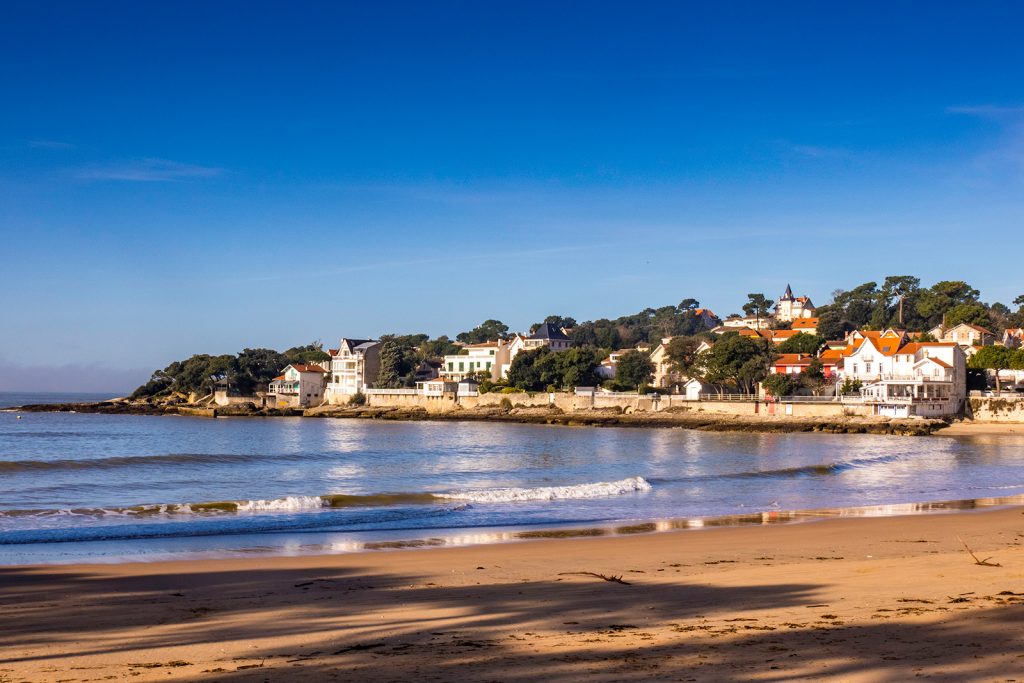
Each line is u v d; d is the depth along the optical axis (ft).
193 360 618.44
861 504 131.03
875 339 422.41
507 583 68.74
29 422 465.47
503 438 328.49
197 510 120.78
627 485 151.33
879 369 416.46
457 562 79.36
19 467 191.11
